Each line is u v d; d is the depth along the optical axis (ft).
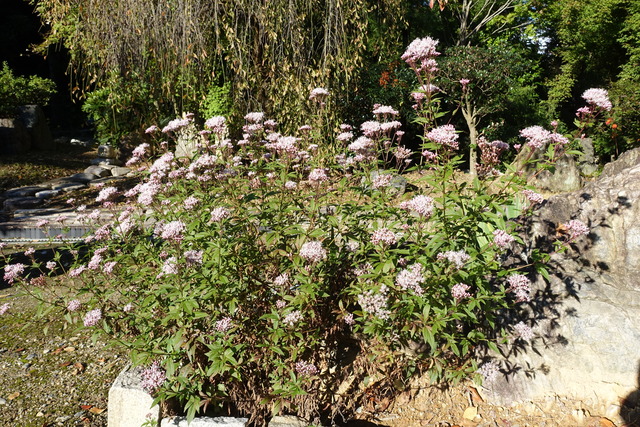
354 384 9.61
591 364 9.04
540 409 9.02
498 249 8.43
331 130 24.91
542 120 44.29
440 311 7.91
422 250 8.64
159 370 8.36
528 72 51.72
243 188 10.09
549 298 9.57
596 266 9.80
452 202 8.59
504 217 10.44
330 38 24.17
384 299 8.14
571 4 49.11
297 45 23.98
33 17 59.98
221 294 8.20
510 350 9.55
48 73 62.28
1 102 41.86
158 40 23.22
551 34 57.67
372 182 9.84
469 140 38.83
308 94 24.57
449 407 9.32
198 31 22.24
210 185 10.56
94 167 35.50
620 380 8.84
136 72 26.18
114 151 39.47
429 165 9.07
